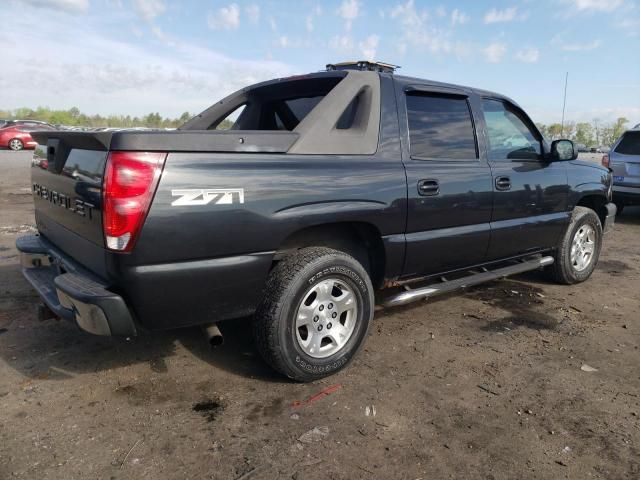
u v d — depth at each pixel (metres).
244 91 4.37
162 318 2.60
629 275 5.70
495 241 4.10
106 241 2.40
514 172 4.19
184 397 2.88
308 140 2.99
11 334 3.67
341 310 3.14
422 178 3.46
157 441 2.47
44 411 2.71
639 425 2.70
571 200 4.83
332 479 2.23
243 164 2.69
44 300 2.85
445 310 4.39
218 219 2.59
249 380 3.10
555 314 4.36
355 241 3.48
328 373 3.09
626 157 9.10
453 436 2.57
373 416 2.73
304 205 2.87
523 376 3.22
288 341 2.89
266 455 2.38
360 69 3.82
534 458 2.41
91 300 2.40
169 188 2.45
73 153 2.80
